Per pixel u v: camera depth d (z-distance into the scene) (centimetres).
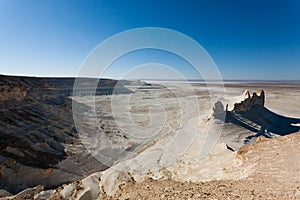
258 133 2584
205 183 857
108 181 1087
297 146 1051
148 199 718
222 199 598
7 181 1600
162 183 916
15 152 1955
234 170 1056
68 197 1025
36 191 1185
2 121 2439
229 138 2111
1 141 2039
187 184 855
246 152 1167
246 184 752
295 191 601
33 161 1911
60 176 1797
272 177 789
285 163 895
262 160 987
